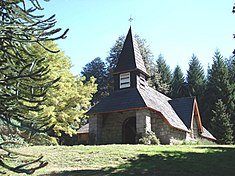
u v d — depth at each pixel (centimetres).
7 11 494
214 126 3722
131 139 2055
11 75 457
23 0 496
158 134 1980
